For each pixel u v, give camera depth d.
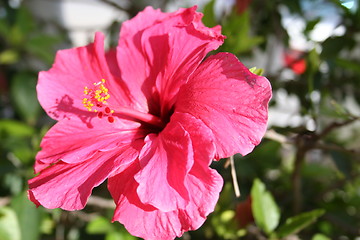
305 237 0.34
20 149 0.31
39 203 0.20
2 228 0.27
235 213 0.29
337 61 0.35
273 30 0.46
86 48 0.24
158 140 0.21
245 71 0.19
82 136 0.23
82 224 0.35
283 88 0.41
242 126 0.19
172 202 0.18
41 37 0.41
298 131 0.30
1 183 0.35
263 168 0.37
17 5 0.51
